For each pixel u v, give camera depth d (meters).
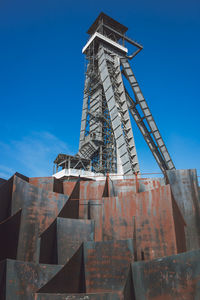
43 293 13.58
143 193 18.78
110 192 24.95
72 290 14.98
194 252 12.09
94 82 64.19
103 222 20.78
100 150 56.50
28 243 18.72
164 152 54.72
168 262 13.05
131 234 19.78
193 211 18.64
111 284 15.25
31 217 19.66
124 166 45.38
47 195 21.44
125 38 65.06
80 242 18.97
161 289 12.95
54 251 18.41
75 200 23.17
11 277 13.98
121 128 48.44
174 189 19.64
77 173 46.41
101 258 16.08
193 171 19.92
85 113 63.03
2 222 17.05
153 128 56.31
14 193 19.64
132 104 60.31
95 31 65.94
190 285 11.82
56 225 19.05
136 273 14.29
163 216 17.17
